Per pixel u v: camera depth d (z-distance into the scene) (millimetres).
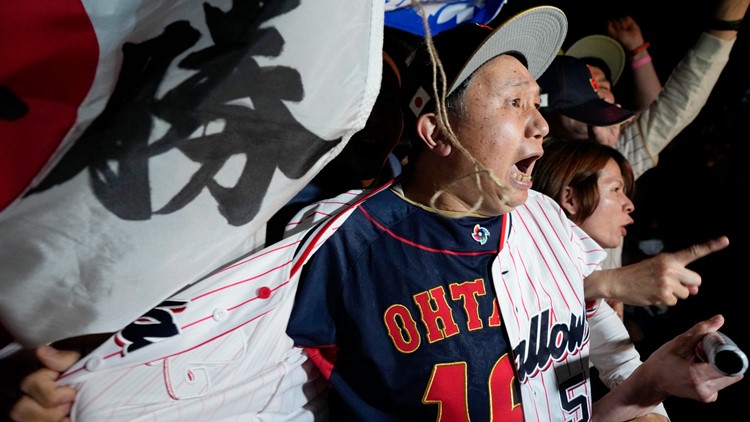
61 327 729
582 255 1132
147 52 755
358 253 958
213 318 871
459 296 954
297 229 999
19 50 735
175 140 717
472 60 910
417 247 966
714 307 2027
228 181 744
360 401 957
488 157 929
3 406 865
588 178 1291
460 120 931
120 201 704
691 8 2492
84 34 762
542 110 1554
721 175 2203
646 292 1092
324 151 792
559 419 1017
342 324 954
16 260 699
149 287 732
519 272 1021
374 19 778
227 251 767
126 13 787
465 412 925
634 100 2168
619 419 1094
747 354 1916
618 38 2133
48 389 749
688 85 1718
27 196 703
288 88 750
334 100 772
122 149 705
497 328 966
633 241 2238
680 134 2299
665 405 1930
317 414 1021
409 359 927
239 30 741
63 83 741
